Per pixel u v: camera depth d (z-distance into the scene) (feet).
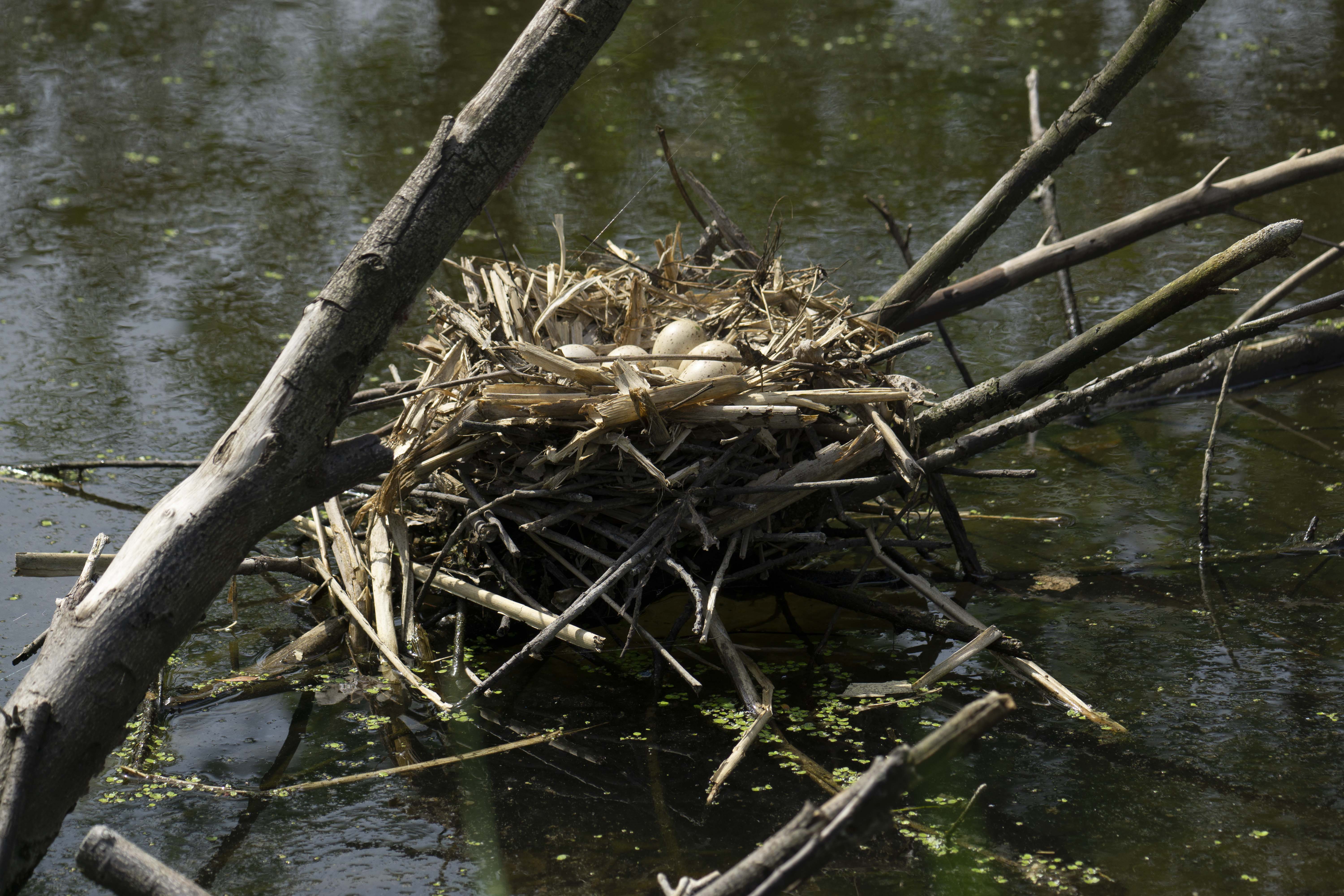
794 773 19.92
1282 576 26.32
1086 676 22.75
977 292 32.86
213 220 51.19
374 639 23.32
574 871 17.66
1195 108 61.82
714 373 23.26
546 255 45.68
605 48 75.87
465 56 73.61
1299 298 41.27
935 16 80.79
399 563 25.94
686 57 73.72
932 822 18.61
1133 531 28.81
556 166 56.95
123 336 40.65
